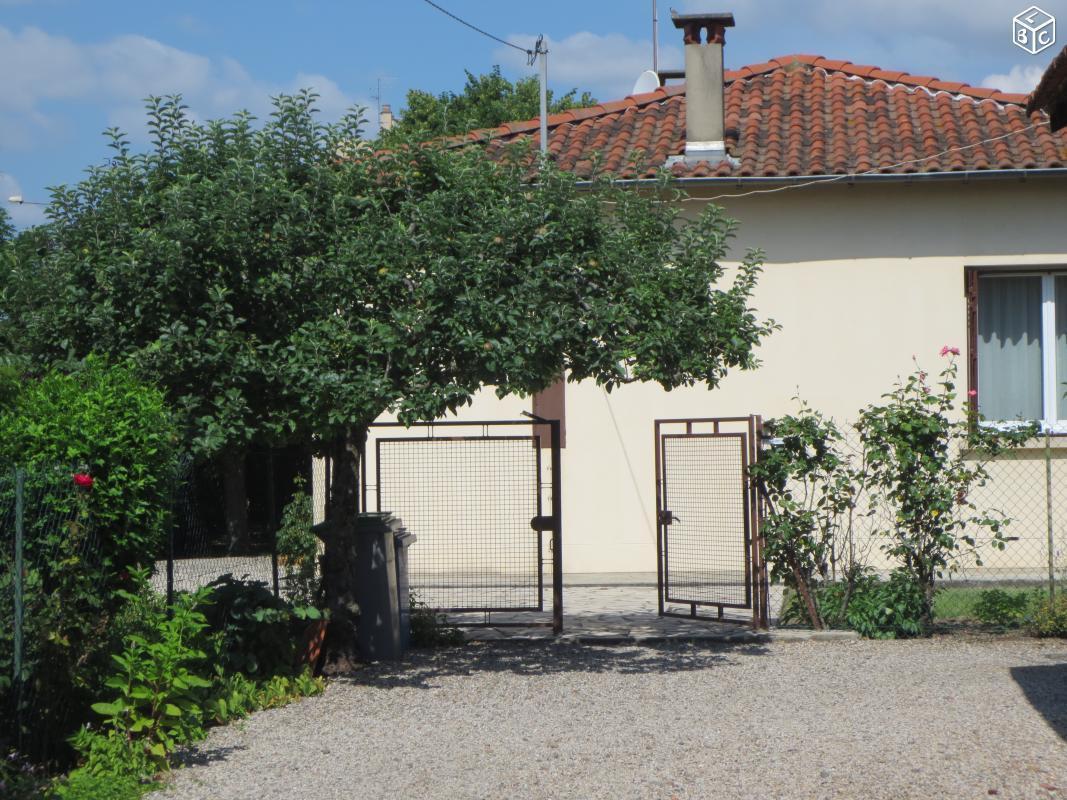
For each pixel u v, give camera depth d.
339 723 7.72
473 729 7.50
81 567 6.63
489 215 8.57
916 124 15.53
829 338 14.57
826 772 6.29
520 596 13.34
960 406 13.18
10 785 5.86
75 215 8.35
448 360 8.48
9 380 7.18
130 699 6.74
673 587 13.20
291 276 8.26
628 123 16.66
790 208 14.59
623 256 8.84
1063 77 10.08
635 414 14.88
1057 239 14.34
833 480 11.75
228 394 7.94
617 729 7.40
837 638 10.45
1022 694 8.05
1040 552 13.94
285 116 8.86
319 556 9.68
